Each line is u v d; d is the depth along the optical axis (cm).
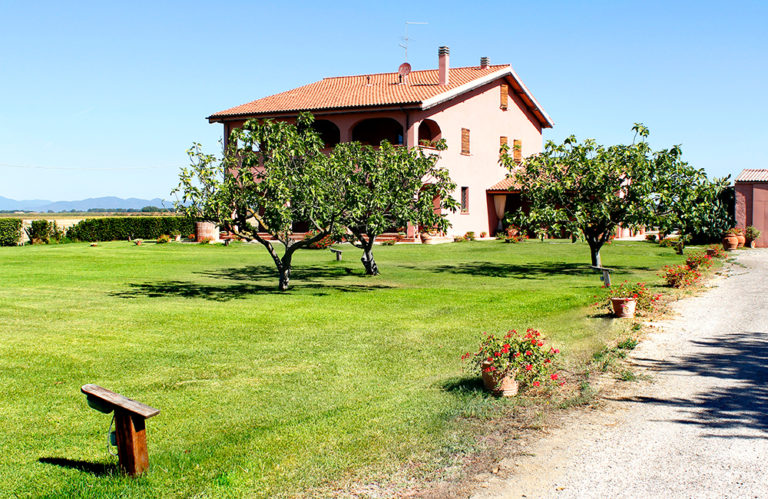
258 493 500
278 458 570
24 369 895
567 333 1098
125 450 532
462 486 501
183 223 4162
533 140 4553
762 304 1345
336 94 3691
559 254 2725
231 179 1614
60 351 999
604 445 577
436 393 768
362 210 1698
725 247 2814
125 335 1120
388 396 766
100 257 2562
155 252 2839
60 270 2100
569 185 1945
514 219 2017
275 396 781
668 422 635
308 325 1216
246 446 602
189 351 1008
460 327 1186
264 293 1642
